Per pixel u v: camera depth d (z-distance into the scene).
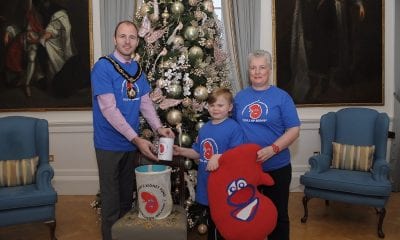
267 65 2.51
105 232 2.95
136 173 2.69
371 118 4.34
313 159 4.11
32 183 3.81
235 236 2.37
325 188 3.87
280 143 2.43
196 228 3.69
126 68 2.90
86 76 5.01
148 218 2.67
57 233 3.77
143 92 3.06
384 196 3.60
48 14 4.91
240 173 2.37
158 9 3.39
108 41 4.89
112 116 2.75
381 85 5.09
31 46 4.95
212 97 2.57
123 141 2.92
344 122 4.45
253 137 2.54
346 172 4.09
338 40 5.03
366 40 5.03
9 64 4.97
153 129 3.16
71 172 5.15
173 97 3.29
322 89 5.10
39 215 3.46
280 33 5.01
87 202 4.79
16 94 5.03
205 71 3.39
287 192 2.60
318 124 5.15
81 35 4.95
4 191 3.55
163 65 3.29
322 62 5.05
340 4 4.98
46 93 5.03
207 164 2.49
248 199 2.38
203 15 3.47
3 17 4.90
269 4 5.06
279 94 2.54
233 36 4.93
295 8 4.98
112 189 2.94
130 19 4.83
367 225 3.91
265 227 2.37
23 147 3.96
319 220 4.07
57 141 5.13
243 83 4.96
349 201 3.78
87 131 5.11
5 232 3.83
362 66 5.06
